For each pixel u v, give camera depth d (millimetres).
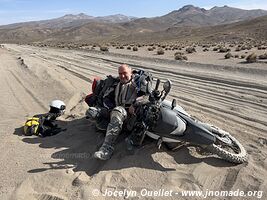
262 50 19922
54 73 7852
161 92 2752
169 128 2643
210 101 5496
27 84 6723
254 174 2516
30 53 18609
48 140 3271
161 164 2693
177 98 5680
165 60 13531
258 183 2396
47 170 2643
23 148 3084
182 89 6719
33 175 2559
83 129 3514
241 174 2518
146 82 2943
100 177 2527
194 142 2684
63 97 5426
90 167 2711
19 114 4559
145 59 14336
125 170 2613
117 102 3025
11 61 11461
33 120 3504
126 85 2979
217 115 4469
